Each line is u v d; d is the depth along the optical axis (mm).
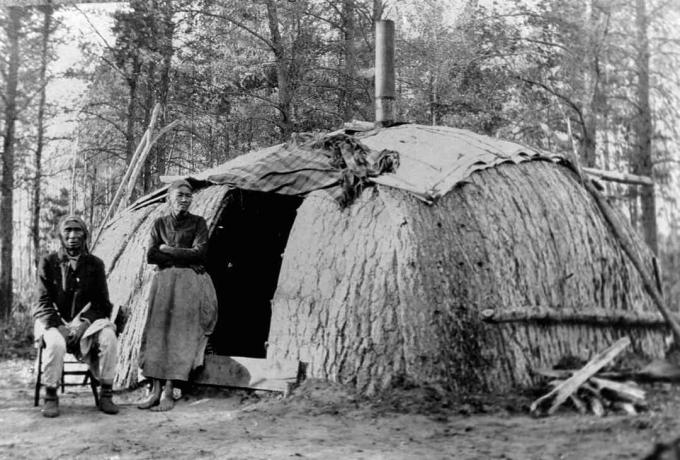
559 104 12828
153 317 6031
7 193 14500
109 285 7793
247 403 5949
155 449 4418
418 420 5145
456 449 4305
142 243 7711
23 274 16703
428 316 5863
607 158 12391
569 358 6344
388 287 5957
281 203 8734
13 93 15039
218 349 9008
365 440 4605
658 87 9617
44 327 5590
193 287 6160
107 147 20094
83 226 5852
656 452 2697
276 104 18234
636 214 8758
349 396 5691
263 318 9422
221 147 21500
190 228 6285
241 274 9242
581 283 6770
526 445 4336
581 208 7270
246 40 19000
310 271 6363
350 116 19406
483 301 6094
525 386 5984
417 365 5727
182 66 19688
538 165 7480
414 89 17953
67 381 7410
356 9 19016
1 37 15109
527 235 6605
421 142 7488
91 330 5629
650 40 9766
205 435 4812
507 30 16516
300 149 7105
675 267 7973
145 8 18094
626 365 6215
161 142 19906
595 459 3861
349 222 6414
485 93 17047
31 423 5195
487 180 6836
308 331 6129
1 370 8688
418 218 6199
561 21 14227
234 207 8453
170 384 5945
